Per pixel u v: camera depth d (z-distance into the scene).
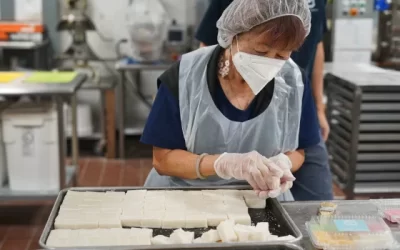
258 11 1.43
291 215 1.45
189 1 4.91
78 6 4.41
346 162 2.80
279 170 1.46
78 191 1.56
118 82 4.96
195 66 1.67
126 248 1.15
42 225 3.30
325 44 4.13
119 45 4.91
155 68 4.29
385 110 2.68
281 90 1.68
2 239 3.11
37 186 3.21
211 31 2.39
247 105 1.67
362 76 2.89
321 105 2.62
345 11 4.03
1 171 3.24
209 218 1.40
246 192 1.57
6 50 4.51
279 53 1.50
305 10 1.47
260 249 1.19
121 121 4.48
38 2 4.55
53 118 3.13
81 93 5.00
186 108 1.66
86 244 1.26
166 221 1.39
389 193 2.78
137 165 4.40
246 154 1.53
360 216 1.42
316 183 2.23
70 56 4.50
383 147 2.73
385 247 1.25
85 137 4.65
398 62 4.01
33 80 3.25
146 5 4.32
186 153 1.68
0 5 4.58
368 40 4.09
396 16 3.97
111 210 1.44
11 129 3.12
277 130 1.69
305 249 1.26
